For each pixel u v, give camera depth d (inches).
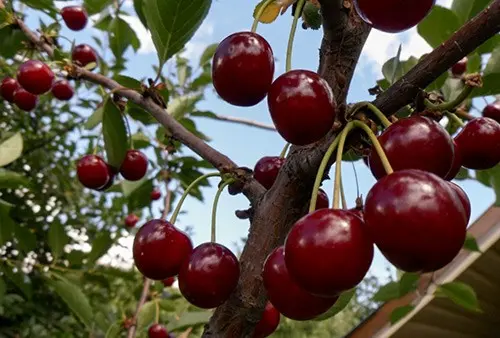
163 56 8.5
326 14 4.8
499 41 9.4
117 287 20.8
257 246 5.1
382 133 4.5
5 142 11.3
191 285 5.2
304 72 4.6
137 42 16.8
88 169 11.1
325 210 4.1
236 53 4.8
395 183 3.7
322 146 4.8
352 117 4.6
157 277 5.9
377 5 4.0
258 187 6.0
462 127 6.0
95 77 10.8
